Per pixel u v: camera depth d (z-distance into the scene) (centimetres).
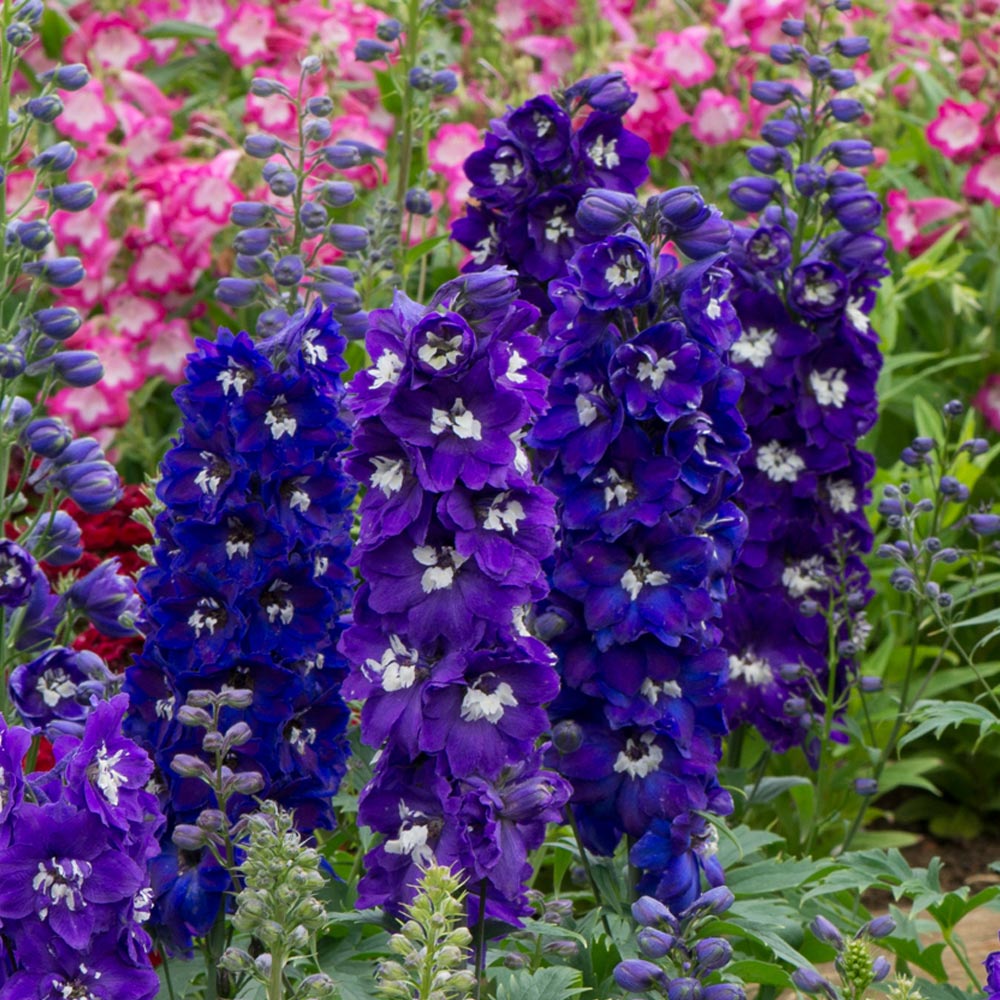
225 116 899
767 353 542
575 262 391
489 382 331
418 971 315
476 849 346
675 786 410
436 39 1021
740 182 582
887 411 866
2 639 471
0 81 499
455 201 827
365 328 511
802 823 614
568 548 406
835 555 552
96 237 843
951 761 753
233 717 400
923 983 437
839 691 577
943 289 879
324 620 403
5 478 481
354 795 516
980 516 548
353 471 343
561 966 412
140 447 829
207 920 401
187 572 396
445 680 339
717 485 405
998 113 880
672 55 959
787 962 461
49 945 302
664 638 394
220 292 515
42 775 314
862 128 948
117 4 1007
